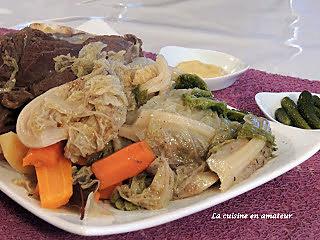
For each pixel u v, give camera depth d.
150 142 0.34
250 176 0.34
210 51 0.58
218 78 0.51
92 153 0.33
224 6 0.82
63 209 0.31
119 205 0.32
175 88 0.40
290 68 0.62
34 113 0.33
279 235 0.32
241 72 0.53
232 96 0.52
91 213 0.30
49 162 0.32
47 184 0.31
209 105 0.37
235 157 0.34
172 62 0.56
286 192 0.36
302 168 0.39
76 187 0.32
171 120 0.35
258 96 0.49
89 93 0.33
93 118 0.33
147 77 0.37
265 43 0.69
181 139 0.34
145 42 0.68
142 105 0.36
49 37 0.40
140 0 0.83
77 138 0.32
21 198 0.31
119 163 0.33
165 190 0.32
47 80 0.36
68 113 0.33
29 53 0.38
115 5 0.81
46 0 0.84
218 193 0.32
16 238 0.31
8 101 0.35
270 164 0.35
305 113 0.46
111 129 0.33
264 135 0.35
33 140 0.32
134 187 0.33
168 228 0.32
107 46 0.39
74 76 0.36
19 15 0.78
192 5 0.82
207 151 0.35
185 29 0.73
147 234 0.31
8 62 0.38
